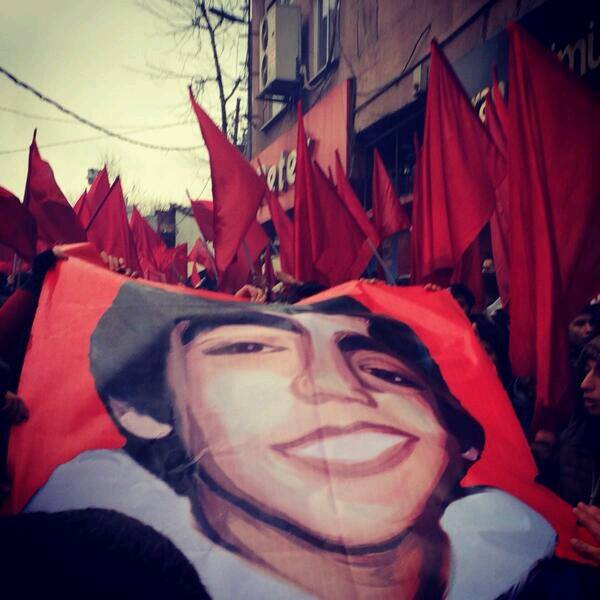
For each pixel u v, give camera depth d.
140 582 1.21
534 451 2.42
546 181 2.68
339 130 11.45
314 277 4.42
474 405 1.67
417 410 1.61
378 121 10.31
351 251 4.45
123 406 1.49
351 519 1.33
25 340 1.88
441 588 1.29
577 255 2.69
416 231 3.79
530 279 2.69
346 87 11.18
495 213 3.92
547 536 1.39
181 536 1.27
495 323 3.32
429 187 3.49
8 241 3.98
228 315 1.72
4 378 1.43
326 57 12.63
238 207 4.40
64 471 1.38
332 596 1.23
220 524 1.29
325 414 1.53
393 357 1.75
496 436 1.60
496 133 4.36
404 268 8.91
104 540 1.26
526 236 2.70
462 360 1.80
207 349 1.65
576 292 2.71
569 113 2.69
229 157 4.37
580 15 5.77
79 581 1.20
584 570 1.39
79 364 1.58
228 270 5.45
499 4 6.91
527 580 1.32
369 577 1.27
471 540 1.35
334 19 12.09
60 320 1.69
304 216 4.39
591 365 2.15
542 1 6.05
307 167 4.39
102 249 5.47
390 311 1.94
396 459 1.48
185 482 1.36
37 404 1.50
